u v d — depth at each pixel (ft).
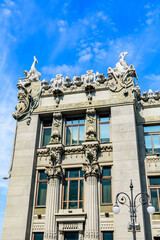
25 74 101.71
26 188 80.79
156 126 89.40
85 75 95.14
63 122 91.66
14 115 92.84
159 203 76.84
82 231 72.90
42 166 85.25
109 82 91.40
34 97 95.50
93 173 78.28
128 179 75.05
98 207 75.56
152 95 92.89
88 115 88.48
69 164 83.41
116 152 79.56
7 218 77.46
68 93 93.71
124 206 71.87
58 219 74.95
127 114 84.43
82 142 84.02
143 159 83.20
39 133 91.66
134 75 93.45
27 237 75.56
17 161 85.46
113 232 72.38
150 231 72.43
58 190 80.02
